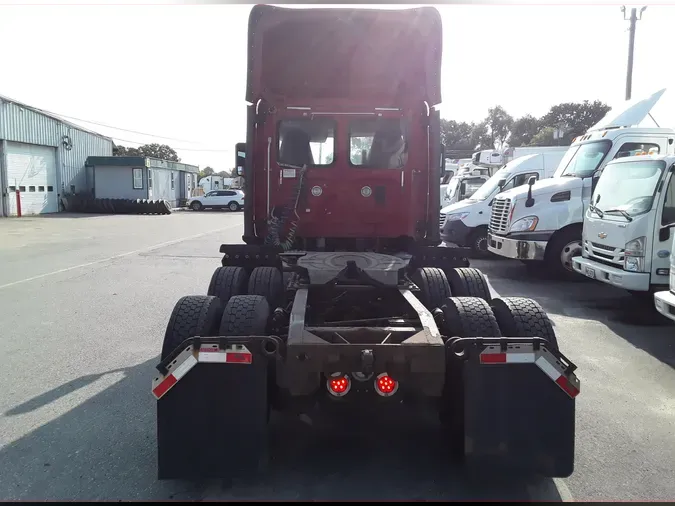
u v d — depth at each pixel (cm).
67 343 668
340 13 596
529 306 395
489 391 337
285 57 633
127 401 493
